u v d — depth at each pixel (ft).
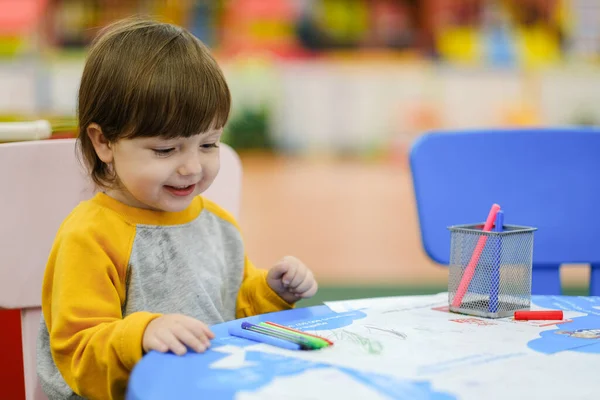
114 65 3.16
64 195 3.61
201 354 2.36
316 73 26.03
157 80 3.05
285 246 15.07
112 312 3.07
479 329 2.68
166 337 2.40
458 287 2.94
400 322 2.78
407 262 13.87
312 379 2.11
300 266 3.47
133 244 3.31
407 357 2.32
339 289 11.46
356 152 26.30
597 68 25.94
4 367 4.32
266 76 25.88
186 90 3.07
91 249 3.15
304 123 26.14
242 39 26.63
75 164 3.61
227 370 2.19
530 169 4.56
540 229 4.52
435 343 2.48
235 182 4.20
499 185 4.54
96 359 2.72
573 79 25.86
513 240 2.91
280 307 3.54
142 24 3.34
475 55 26.20
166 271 3.39
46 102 24.75
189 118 3.08
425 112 26.11
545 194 4.55
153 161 3.12
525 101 25.99
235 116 25.76
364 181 23.50
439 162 4.48
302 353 2.36
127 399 2.05
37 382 3.59
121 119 3.10
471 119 26.09
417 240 15.90
